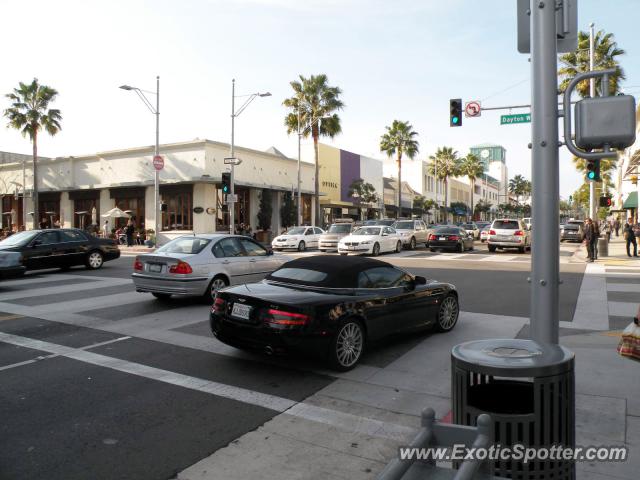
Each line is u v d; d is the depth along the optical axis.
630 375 5.64
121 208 37.03
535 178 3.39
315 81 37.59
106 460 3.81
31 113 36.16
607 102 3.16
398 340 7.46
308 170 44.16
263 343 5.77
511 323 8.52
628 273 15.73
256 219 37.47
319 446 4.04
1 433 4.27
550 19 3.36
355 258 6.98
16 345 7.11
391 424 4.48
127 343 7.21
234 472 3.63
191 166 33.66
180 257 9.81
